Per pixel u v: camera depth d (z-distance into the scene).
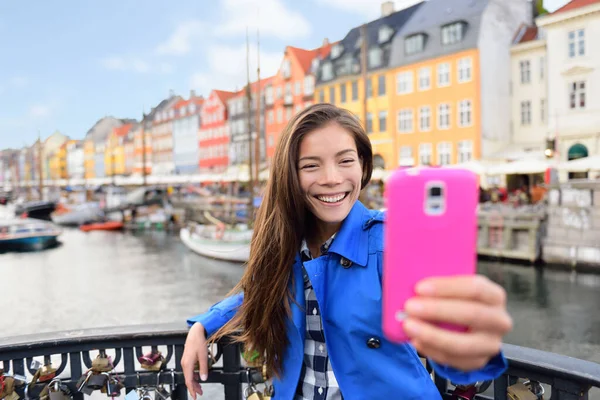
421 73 32.38
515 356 1.48
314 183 1.28
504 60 30.25
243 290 1.62
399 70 33.66
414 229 0.64
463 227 0.64
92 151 83.19
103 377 1.82
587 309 13.10
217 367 1.86
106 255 25.80
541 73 29.09
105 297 17.31
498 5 30.14
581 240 17.17
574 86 24.62
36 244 28.41
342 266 1.32
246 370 1.84
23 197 74.06
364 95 24.31
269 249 1.45
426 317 0.59
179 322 1.97
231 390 1.84
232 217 26.22
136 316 15.19
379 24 36.41
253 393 1.79
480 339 0.58
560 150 25.17
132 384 1.86
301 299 1.43
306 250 1.44
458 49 30.16
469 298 0.58
